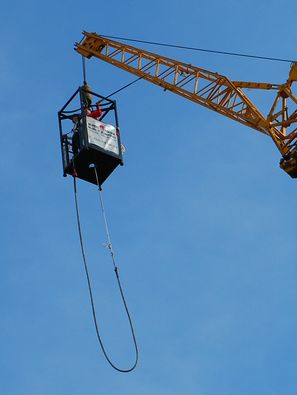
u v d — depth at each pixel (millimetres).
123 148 45469
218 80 75188
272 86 73875
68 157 45406
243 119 74062
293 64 73312
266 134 73812
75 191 44594
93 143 44469
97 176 45250
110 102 46312
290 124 72438
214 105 75062
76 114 45875
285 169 72000
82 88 46094
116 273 43031
